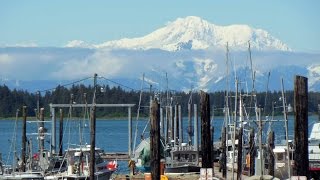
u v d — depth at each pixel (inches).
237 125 5767.7
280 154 4463.6
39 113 5782.5
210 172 2502.5
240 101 5123.0
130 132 5743.1
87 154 4458.7
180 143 5743.1
